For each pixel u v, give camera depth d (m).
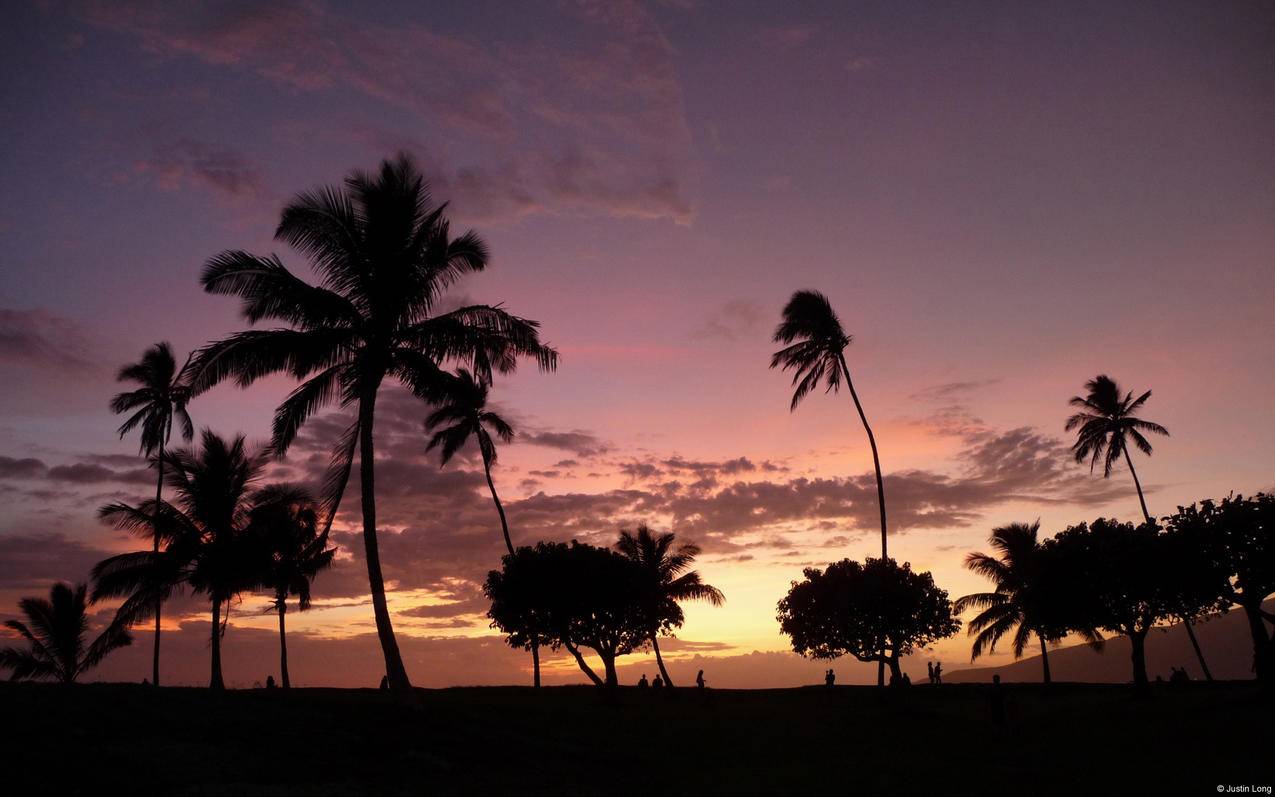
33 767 13.23
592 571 41.47
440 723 22.78
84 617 48.75
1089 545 40.69
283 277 24.05
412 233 26.16
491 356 26.73
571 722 30.11
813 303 42.91
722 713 38.69
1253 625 33.22
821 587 42.16
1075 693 48.41
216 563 40.62
